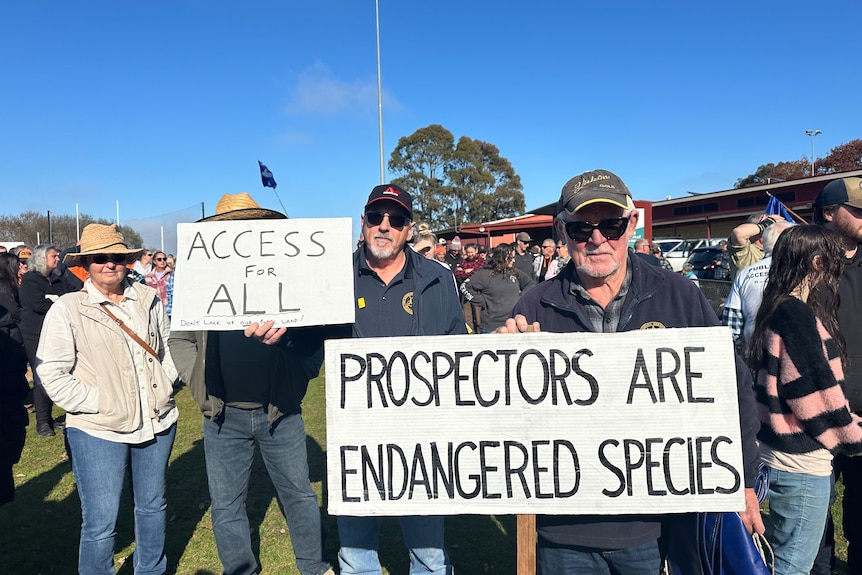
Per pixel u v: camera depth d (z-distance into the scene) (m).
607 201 1.68
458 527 3.73
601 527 1.76
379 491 1.77
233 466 2.74
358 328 2.42
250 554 2.79
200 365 2.62
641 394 1.70
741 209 22.20
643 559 1.75
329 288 2.11
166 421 2.75
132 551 3.41
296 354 2.35
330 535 3.62
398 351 1.79
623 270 1.85
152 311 2.81
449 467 1.76
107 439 2.53
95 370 2.53
